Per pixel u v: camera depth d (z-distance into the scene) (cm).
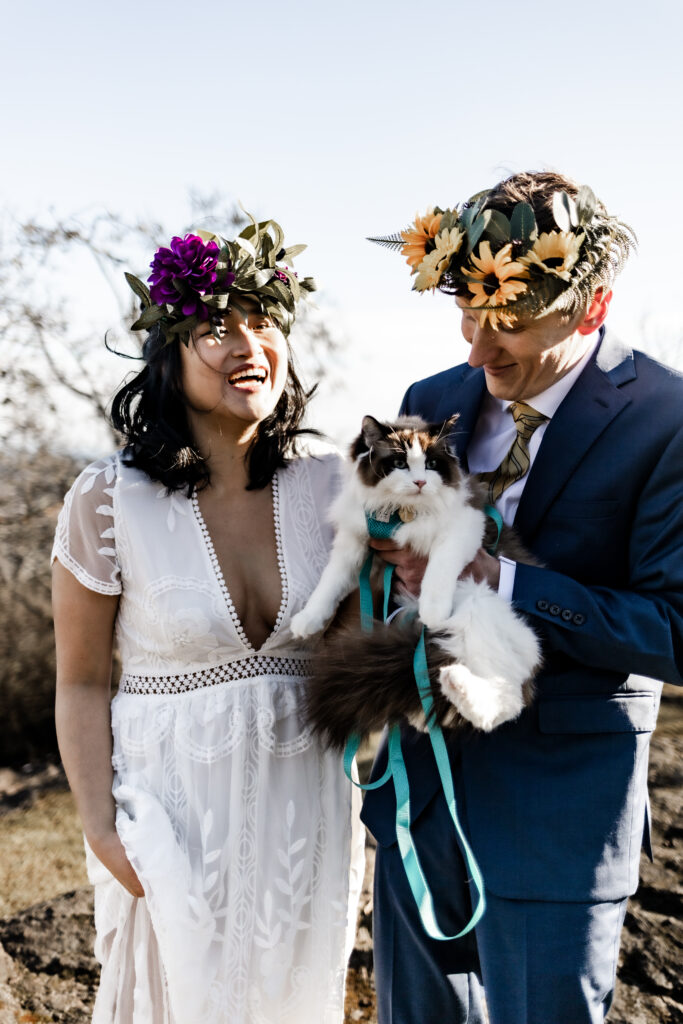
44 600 625
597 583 194
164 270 192
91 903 336
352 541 211
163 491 199
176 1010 181
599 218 188
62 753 201
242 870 192
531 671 185
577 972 182
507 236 180
